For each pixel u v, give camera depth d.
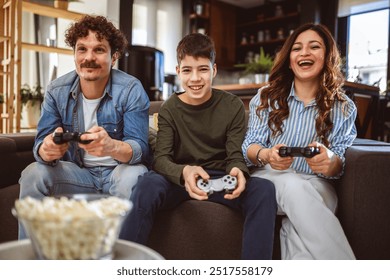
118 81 1.42
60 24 4.21
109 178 1.40
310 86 1.41
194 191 1.17
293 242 1.18
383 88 4.70
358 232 1.20
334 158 1.22
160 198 1.21
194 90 1.34
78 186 1.36
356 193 1.20
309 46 1.37
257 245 1.12
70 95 1.40
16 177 1.50
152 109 2.00
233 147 1.36
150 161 1.49
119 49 1.43
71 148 1.43
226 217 1.28
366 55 5.00
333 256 1.12
